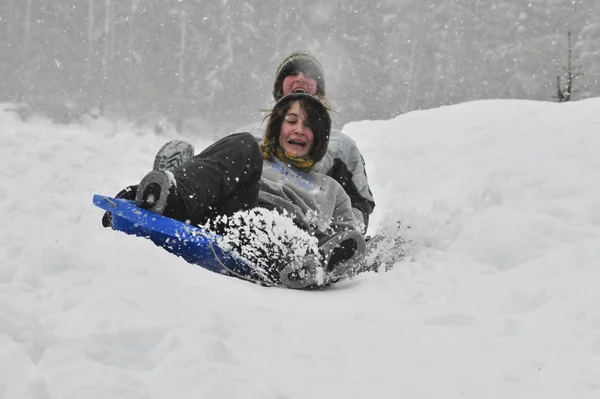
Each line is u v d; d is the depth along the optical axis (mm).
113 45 36156
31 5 34594
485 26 37438
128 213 4090
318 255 4363
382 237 5051
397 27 38625
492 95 36750
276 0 38812
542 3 36906
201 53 36750
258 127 5871
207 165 4336
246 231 4289
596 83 32312
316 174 5234
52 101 30906
